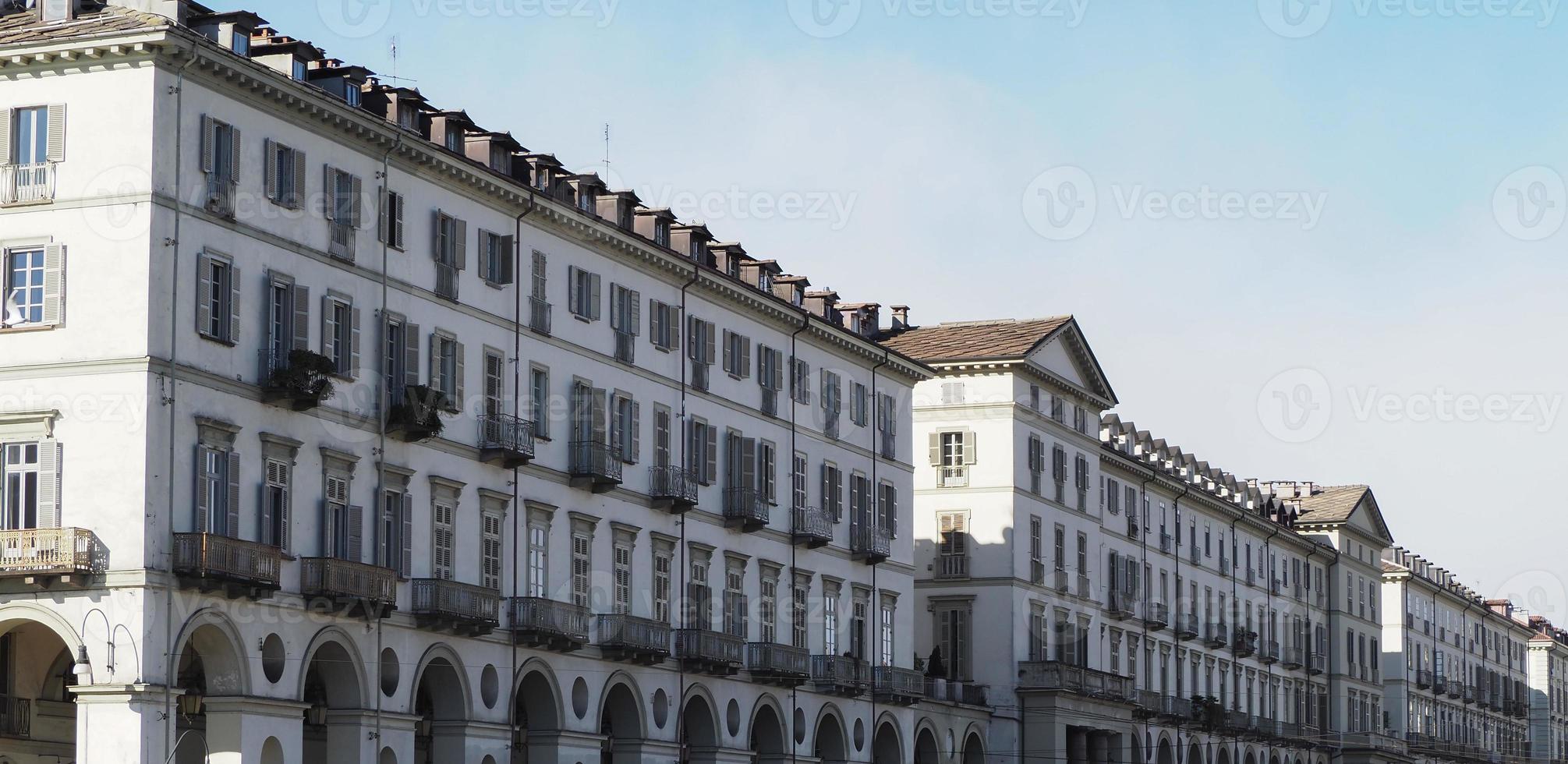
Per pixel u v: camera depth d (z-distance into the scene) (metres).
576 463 71.38
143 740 52.81
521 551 68.50
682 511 77.12
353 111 60.91
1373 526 160.50
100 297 54.34
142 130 54.44
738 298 81.25
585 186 74.12
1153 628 118.69
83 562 53.31
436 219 65.31
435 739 65.19
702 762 78.06
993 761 99.94
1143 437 124.44
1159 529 121.94
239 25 58.66
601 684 71.94
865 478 91.25
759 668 80.38
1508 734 195.75
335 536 60.41
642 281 76.00
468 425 66.31
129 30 54.22
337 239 60.81
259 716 56.44
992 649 100.44
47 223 55.00
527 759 69.62
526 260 69.56
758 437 82.88
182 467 54.75
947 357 101.81
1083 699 103.62
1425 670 170.50
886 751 92.00
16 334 54.88
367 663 60.66
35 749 58.09
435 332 64.94
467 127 68.12
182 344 54.97
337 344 60.84
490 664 66.44
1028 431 103.31
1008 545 100.62
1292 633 143.75
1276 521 147.50
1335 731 149.25
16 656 57.75
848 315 97.56
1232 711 127.62
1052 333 105.12
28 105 55.38
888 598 92.62
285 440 58.28
